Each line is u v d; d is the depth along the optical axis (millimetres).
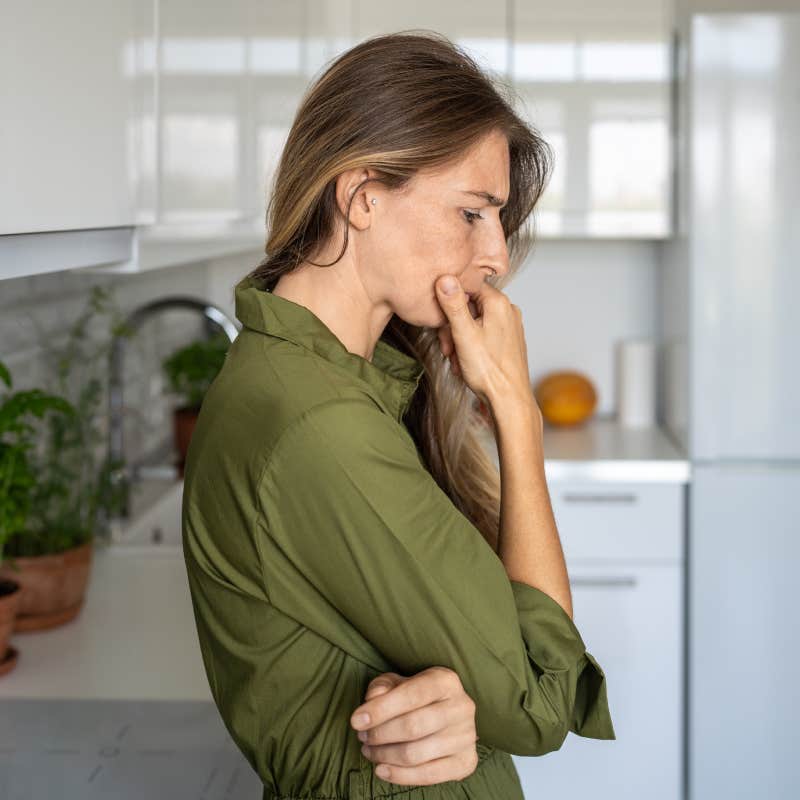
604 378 3445
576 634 927
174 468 2965
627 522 2820
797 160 2762
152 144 1441
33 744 1388
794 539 2787
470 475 1212
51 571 1834
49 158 1040
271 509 836
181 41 1599
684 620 2859
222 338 3018
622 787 2854
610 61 3029
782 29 2738
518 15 3033
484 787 1002
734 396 2805
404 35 936
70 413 1669
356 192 914
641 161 3045
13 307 2084
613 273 3416
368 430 835
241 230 2080
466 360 990
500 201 951
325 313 949
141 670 1664
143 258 1442
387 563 827
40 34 1013
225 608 909
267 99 2258
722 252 2785
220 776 1290
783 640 2807
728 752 2830
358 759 905
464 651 833
